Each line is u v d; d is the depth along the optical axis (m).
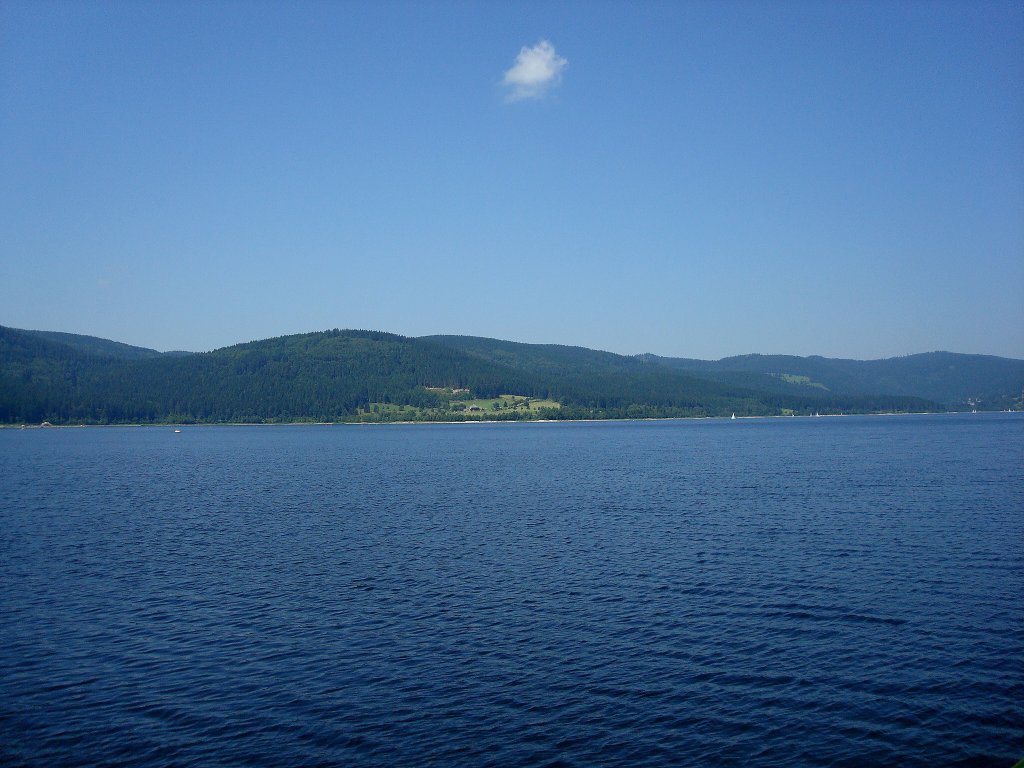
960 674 25.39
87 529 55.88
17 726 22.56
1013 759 20.14
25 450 173.25
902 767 19.88
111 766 20.27
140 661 27.59
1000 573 38.44
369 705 23.70
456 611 33.19
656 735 21.59
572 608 33.41
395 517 60.66
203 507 68.31
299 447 180.38
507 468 110.56
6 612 33.72
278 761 20.39
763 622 31.06
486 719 22.62
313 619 32.28
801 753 20.58
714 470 101.00
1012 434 194.50
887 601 33.72
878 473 90.88
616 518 58.69
